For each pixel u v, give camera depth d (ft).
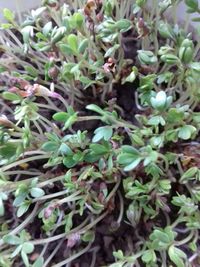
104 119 0.32
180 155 0.34
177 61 0.32
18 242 0.31
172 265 0.34
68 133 0.38
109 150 0.32
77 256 0.35
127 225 0.36
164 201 0.34
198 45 0.37
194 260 0.34
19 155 0.33
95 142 0.33
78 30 0.35
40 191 0.32
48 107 0.37
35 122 0.35
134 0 0.41
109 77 0.37
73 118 0.32
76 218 0.36
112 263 0.34
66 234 0.33
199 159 0.34
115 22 0.35
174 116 0.32
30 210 0.37
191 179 0.34
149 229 0.35
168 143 0.36
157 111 0.32
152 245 0.31
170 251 0.30
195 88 0.34
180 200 0.32
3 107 0.39
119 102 0.39
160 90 0.35
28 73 0.39
